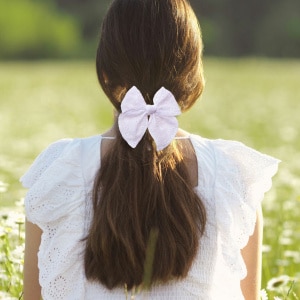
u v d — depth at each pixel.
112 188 3.94
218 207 4.08
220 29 71.56
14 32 64.12
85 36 71.19
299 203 10.03
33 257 4.17
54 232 4.09
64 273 4.03
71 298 4.02
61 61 63.41
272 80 42.41
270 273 7.10
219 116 27.16
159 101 3.94
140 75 4.02
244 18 71.38
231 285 4.11
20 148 18.55
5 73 48.16
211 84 40.41
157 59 4.00
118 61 4.03
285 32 71.00
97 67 4.13
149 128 3.92
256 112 28.61
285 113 28.33
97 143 4.14
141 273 3.92
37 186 4.08
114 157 3.99
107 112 28.72
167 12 4.03
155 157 3.96
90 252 3.99
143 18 4.02
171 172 3.97
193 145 4.18
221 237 4.08
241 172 4.20
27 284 4.21
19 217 5.59
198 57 4.12
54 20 67.19
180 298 3.97
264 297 4.74
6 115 26.81
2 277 5.55
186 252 3.93
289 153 17.70
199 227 4.01
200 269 4.02
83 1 72.38
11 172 13.41
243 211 4.12
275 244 7.85
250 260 4.26
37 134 21.86
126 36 4.02
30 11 65.94
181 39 4.02
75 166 4.09
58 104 31.52
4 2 65.56
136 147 3.97
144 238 3.91
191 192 3.99
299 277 6.96
